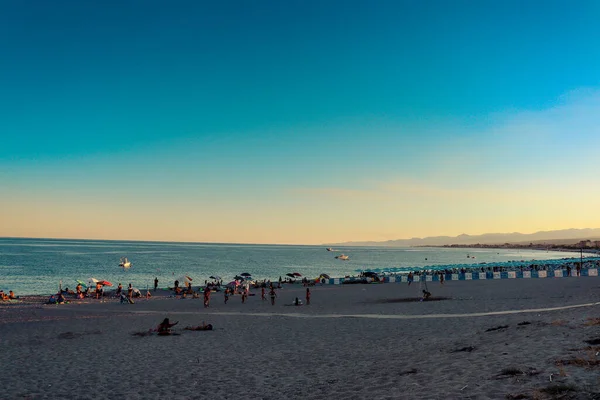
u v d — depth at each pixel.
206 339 20.27
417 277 62.09
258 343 18.91
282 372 13.37
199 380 12.81
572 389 7.88
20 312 33.41
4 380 13.40
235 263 134.75
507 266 81.75
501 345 13.41
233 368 14.25
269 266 124.19
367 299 39.09
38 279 72.00
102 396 11.53
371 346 16.83
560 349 11.58
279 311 31.95
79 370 14.59
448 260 180.12
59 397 11.55
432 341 16.56
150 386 12.34
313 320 25.92
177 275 87.88
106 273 87.38
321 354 15.88
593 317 16.73
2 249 181.62
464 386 9.29
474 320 21.81
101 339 20.80
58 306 38.28
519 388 8.55
